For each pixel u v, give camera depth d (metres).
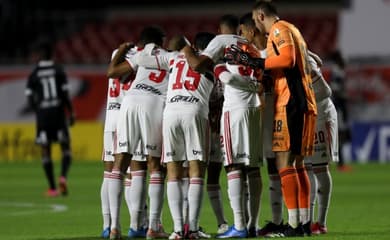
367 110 75.94
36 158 77.38
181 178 27.70
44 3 102.50
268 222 29.11
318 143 29.36
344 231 30.72
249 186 28.03
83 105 79.50
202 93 27.52
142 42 28.73
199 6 101.62
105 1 103.50
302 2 100.81
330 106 29.50
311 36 97.19
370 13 81.19
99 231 32.12
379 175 62.28
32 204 44.19
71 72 79.94
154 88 28.36
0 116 79.62
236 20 27.92
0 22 98.38
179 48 29.09
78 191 51.44
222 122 27.64
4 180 59.91
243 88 27.23
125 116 28.12
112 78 28.64
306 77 27.17
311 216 29.88
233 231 27.70
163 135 27.64
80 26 101.75
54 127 48.94
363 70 76.19
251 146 27.41
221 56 27.31
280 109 27.09
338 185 54.44
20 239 29.91
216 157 29.31
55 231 32.41
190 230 27.52
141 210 28.62
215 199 29.69
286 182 27.38
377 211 39.12
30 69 80.19
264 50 28.72
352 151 74.75
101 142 77.06
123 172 28.27
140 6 102.88
